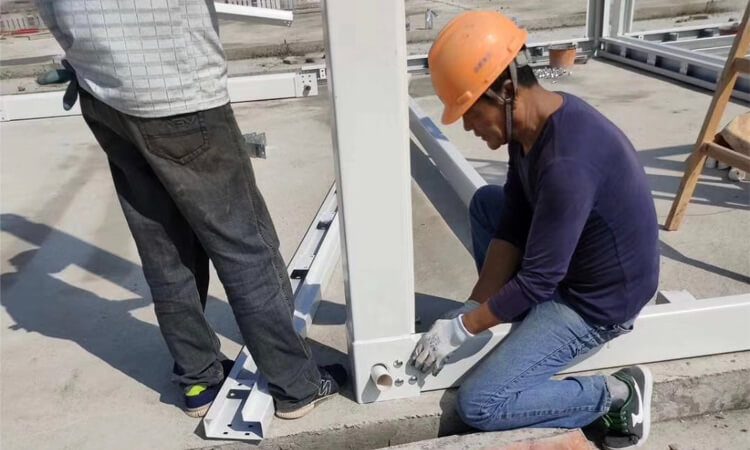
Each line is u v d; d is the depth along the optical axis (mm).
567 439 1813
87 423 2064
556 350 1796
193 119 1562
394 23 1525
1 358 2453
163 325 1917
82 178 4379
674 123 4492
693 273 2627
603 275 1719
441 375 1971
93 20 1467
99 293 2906
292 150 4645
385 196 1707
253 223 1729
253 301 1754
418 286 2729
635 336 1994
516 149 1760
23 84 7625
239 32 10172
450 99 1613
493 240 2033
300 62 8133
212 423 1900
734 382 2016
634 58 6293
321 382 1956
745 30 2531
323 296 2648
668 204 3266
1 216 3801
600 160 1558
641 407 1832
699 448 1920
